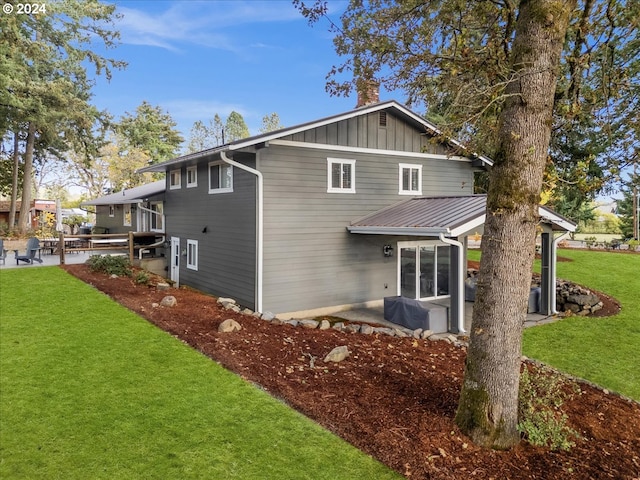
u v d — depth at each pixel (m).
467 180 15.28
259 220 10.89
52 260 17.44
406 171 13.72
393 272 13.52
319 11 7.41
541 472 3.99
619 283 15.03
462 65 6.64
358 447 4.32
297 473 3.92
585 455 4.36
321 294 12.07
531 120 4.33
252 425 4.73
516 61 4.47
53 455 4.14
